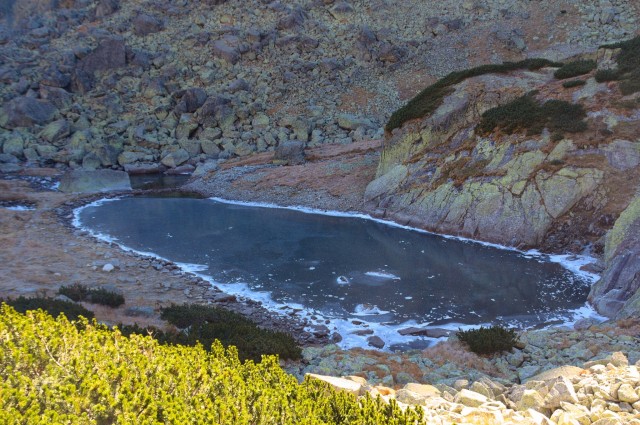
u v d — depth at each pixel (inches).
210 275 1056.2
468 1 3698.3
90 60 3112.7
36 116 2652.6
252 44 3371.1
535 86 1587.1
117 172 2079.2
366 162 1958.7
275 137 2652.6
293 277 1042.1
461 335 679.1
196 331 651.5
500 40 3287.4
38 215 1563.7
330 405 350.9
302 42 3403.1
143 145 2586.1
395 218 1517.0
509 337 654.5
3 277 966.4
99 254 1174.3
